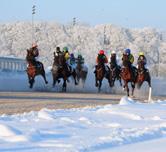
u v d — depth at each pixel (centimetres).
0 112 1623
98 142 898
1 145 868
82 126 1164
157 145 915
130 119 1370
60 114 1438
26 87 3419
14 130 1009
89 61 9375
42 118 1315
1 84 3494
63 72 3225
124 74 2889
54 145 870
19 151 808
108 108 1662
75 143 891
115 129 1107
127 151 835
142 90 3741
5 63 4138
